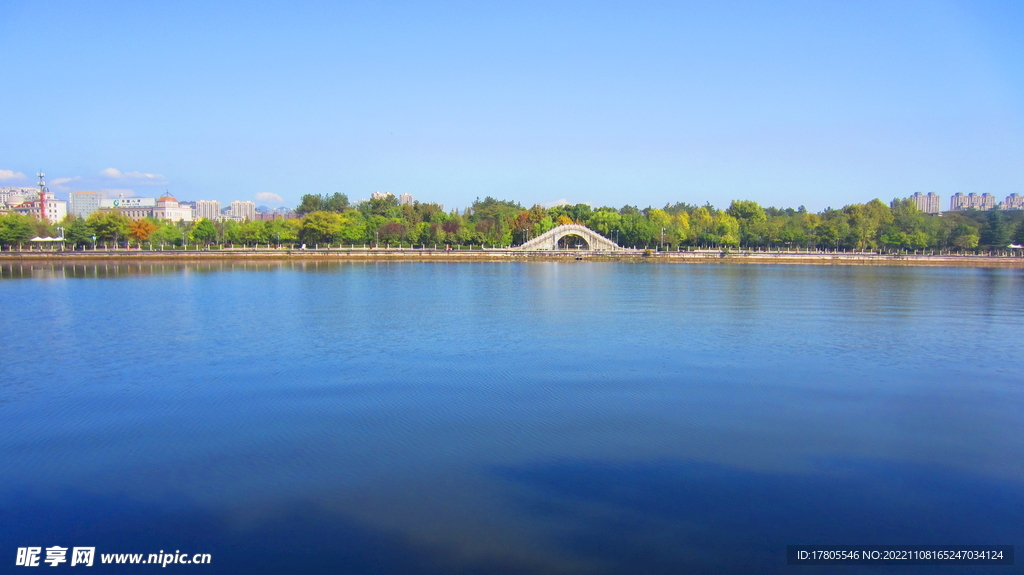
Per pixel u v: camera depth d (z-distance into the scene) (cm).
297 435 3369
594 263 18988
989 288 11162
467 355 5194
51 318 7081
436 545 2367
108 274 13462
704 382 4400
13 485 2836
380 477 2884
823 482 2867
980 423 3619
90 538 2442
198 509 2627
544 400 3959
